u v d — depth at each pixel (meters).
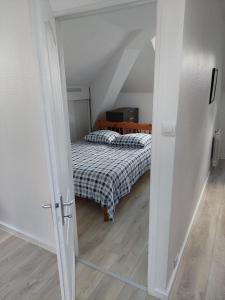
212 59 2.57
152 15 2.54
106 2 1.38
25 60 1.76
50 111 1.08
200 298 1.74
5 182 2.33
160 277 1.70
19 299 1.77
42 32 0.99
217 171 4.34
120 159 3.26
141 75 4.49
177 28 1.20
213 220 2.73
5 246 2.33
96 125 4.93
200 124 2.29
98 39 3.05
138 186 3.67
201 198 3.25
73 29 2.58
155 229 1.60
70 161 1.95
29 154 2.04
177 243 1.92
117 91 4.62
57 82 1.54
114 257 2.19
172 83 1.28
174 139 1.36
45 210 2.15
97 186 2.72
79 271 2.02
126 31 3.22
